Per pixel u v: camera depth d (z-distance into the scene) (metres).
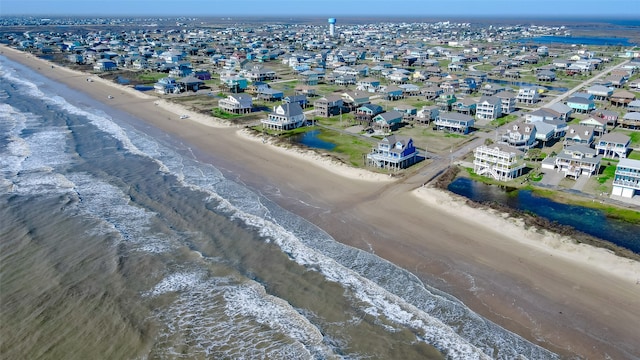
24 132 109.06
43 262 54.44
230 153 96.88
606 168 85.88
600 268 52.69
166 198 73.06
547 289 49.62
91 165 87.62
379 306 47.50
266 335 43.47
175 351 41.47
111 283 50.78
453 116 111.00
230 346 42.12
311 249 58.12
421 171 84.00
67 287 49.88
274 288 50.47
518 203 71.19
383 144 85.56
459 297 48.78
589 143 97.19
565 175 82.38
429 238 60.78
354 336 43.34
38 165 86.50
